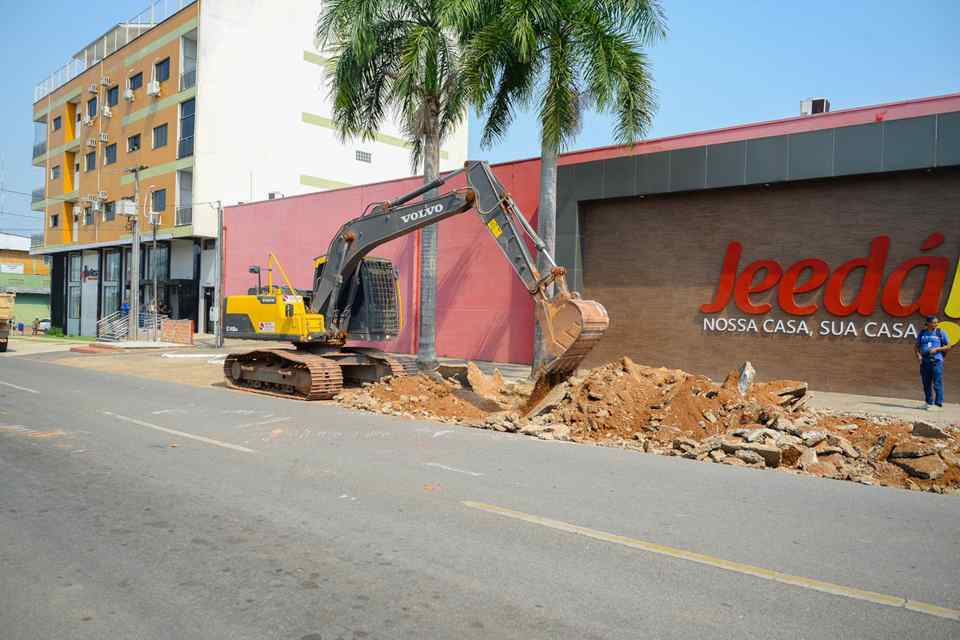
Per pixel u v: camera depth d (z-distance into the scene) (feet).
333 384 44.98
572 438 32.91
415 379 45.55
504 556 16.19
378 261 49.65
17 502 20.21
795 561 16.33
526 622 12.73
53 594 13.83
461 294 78.07
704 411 33.58
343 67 59.82
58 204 159.43
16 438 29.84
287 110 126.00
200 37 115.44
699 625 12.74
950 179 48.67
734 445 28.63
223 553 16.16
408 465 25.91
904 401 48.91
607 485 23.49
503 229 37.45
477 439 32.12
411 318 85.05
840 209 53.11
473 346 76.64
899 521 20.12
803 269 54.80
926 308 49.29
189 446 28.78
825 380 53.57
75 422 34.45
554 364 35.40
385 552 16.35
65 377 57.93
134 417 36.50
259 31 122.31
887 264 51.03
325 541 17.08
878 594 14.44
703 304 59.82
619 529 18.45
